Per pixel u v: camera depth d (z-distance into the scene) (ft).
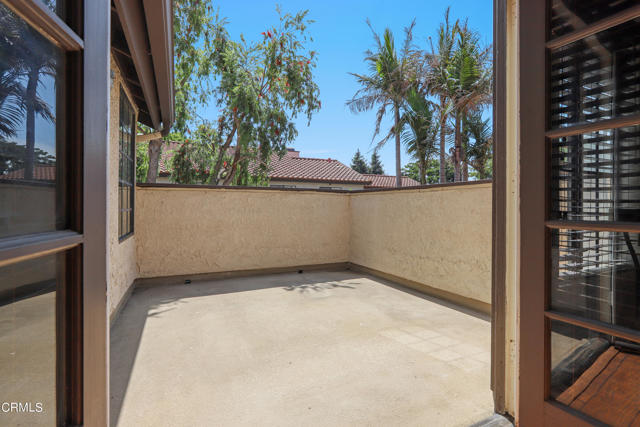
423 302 13.76
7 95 2.06
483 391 6.82
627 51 3.64
